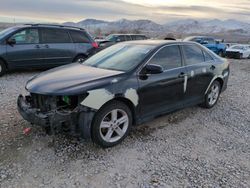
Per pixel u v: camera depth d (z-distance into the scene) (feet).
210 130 15.56
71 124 11.32
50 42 29.89
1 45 27.12
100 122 11.93
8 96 20.40
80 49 32.04
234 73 39.22
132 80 13.00
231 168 11.53
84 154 12.03
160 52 14.92
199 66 17.21
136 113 13.51
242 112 19.12
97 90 11.62
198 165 11.64
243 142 14.20
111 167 11.16
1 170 10.62
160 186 10.08
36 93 11.87
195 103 17.65
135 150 12.65
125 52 15.33
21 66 28.58
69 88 11.50
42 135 13.50
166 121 16.53
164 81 14.51
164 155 12.35
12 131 13.87
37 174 10.50
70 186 9.86
